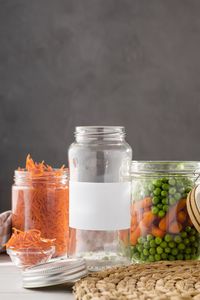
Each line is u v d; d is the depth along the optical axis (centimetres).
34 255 126
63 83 329
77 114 328
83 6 328
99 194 124
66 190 148
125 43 329
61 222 146
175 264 121
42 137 328
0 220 148
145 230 130
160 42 329
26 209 144
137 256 132
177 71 329
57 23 328
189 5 329
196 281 104
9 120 327
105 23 329
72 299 102
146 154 330
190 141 330
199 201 124
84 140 128
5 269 130
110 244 125
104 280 107
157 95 330
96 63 329
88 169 126
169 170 130
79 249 125
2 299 102
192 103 330
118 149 127
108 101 329
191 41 329
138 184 132
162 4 329
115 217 125
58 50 328
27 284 110
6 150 327
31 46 328
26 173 145
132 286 102
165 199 129
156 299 93
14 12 327
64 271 109
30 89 328
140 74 329
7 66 327
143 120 330
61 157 328
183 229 129
